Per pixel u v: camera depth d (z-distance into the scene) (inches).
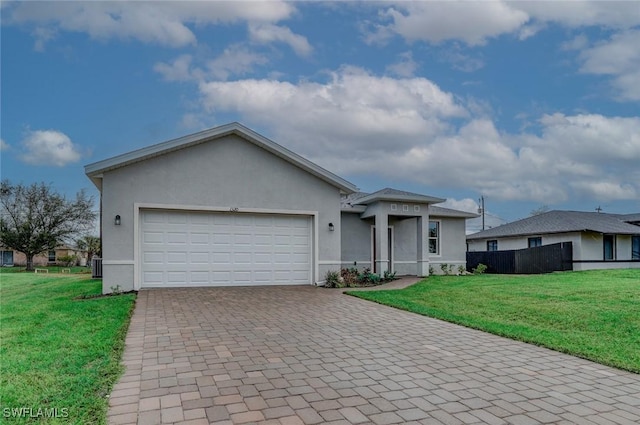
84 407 159.9
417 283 584.4
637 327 291.1
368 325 317.7
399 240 749.3
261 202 543.2
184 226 515.5
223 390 180.1
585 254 941.2
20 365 210.1
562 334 286.5
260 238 548.4
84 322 312.2
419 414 157.6
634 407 167.5
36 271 1409.9
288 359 226.8
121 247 482.6
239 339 269.3
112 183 485.1
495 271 837.8
